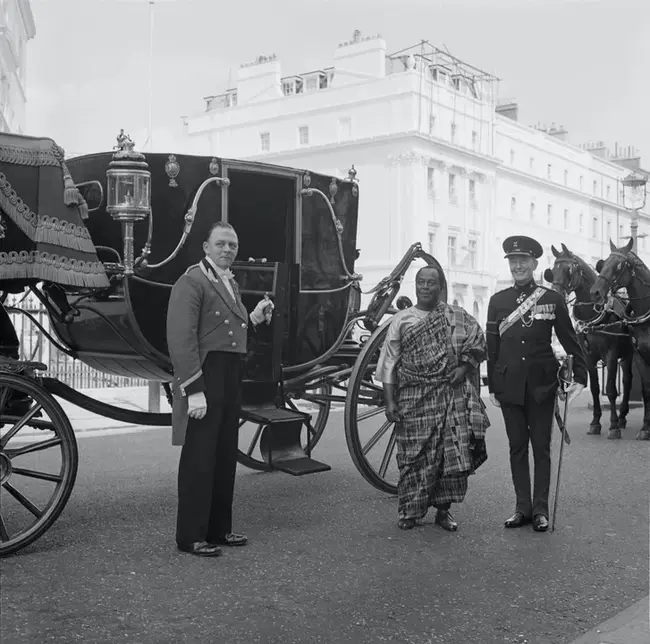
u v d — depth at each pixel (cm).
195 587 432
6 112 1845
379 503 642
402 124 3819
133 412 605
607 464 825
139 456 873
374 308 723
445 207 4003
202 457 495
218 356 503
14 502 632
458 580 453
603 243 5319
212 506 512
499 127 4425
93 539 525
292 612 400
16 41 1891
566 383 575
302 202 654
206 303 498
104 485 706
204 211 586
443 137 3984
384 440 995
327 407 817
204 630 374
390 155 3831
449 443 555
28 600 408
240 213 737
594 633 372
